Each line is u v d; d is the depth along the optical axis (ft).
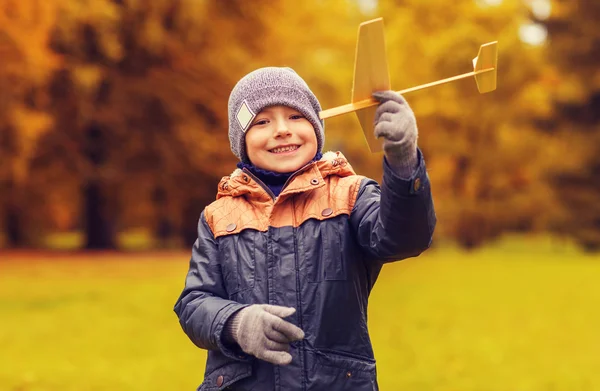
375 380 8.09
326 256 8.04
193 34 66.18
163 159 69.62
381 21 7.57
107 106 66.85
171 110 68.18
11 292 38.63
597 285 47.24
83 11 60.54
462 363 23.16
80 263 54.90
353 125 89.04
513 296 40.68
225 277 8.27
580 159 94.58
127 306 34.19
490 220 95.76
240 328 7.43
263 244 8.18
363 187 8.30
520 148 90.79
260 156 8.52
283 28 75.66
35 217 98.12
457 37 83.20
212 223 8.51
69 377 21.16
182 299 8.34
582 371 22.34
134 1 63.57
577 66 98.02
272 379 7.78
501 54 85.20
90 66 63.31
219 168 70.79
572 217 94.68
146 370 22.06
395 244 7.64
